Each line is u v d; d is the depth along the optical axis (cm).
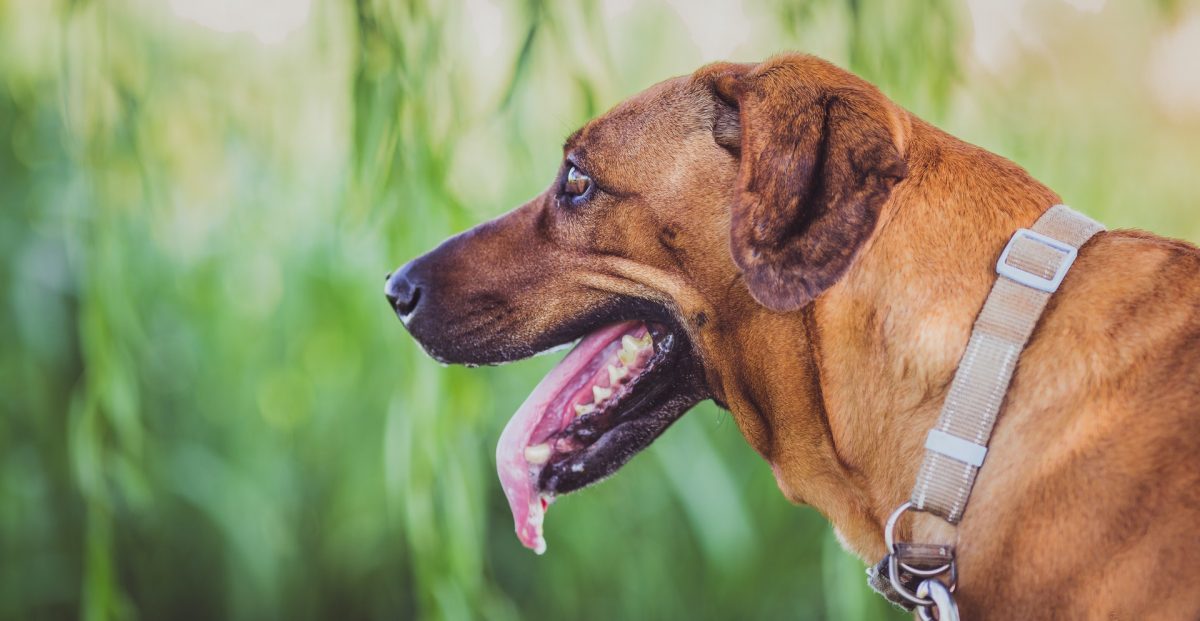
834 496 278
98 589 420
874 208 247
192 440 565
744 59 499
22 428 566
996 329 242
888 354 255
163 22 504
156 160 453
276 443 555
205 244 564
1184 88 558
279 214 557
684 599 534
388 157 381
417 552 404
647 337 316
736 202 259
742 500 537
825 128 256
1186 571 214
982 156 269
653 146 293
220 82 520
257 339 567
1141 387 230
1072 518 225
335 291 544
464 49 433
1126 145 548
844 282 260
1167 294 238
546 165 496
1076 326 238
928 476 240
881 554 270
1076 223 254
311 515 557
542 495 311
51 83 561
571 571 533
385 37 381
